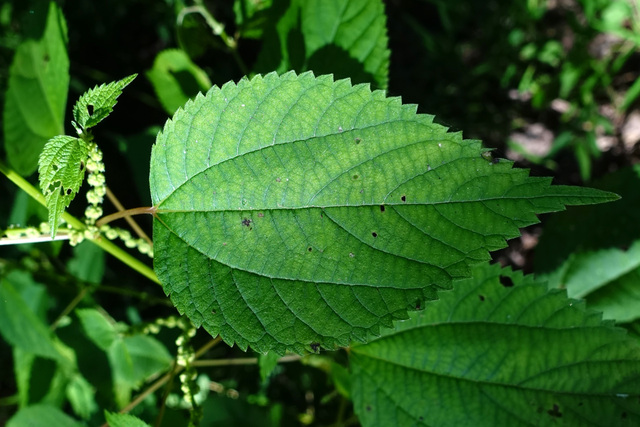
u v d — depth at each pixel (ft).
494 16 1.51
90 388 1.07
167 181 0.70
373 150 0.67
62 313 1.04
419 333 0.82
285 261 0.69
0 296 1.03
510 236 0.64
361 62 0.87
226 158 0.69
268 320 0.68
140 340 1.01
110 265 1.35
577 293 1.00
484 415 0.80
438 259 0.66
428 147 0.66
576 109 1.45
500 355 0.80
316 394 1.17
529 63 1.50
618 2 1.39
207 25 1.05
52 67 0.87
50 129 0.90
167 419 0.91
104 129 1.47
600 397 0.78
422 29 1.46
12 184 1.34
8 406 1.32
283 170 0.68
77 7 1.45
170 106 1.03
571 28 1.42
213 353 1.19
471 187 0.65
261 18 0.93
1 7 1.36
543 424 0.79
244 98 0.67
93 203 0.73
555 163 1.47
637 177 1.00
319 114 0.67
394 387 0.82
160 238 0.70
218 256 0.69
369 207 0.67
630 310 0.97
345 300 0.68
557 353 0.79
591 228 1.00
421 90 1.51
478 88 1.51
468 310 0.81
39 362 1.08
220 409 0.93
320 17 0.88
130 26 1.53
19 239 0.74
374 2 0.86
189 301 0.68
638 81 1.31
